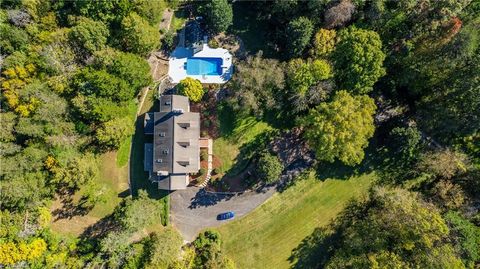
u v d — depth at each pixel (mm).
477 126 71375
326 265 75938
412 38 70688
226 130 77125
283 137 78000
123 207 72562
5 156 68312
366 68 68500
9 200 66938
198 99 74500
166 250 70875
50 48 69438
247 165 77438
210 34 77438
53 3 71938
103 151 75562
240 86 70938
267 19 76750
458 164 72938
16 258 66938
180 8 77375
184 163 71500
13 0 71625
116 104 72000
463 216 73812
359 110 70125
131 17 69375
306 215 78750
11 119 68000
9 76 68125
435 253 67500
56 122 69438
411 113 77750
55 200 75125
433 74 70750
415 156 78812
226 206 77688
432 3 67250
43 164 69312
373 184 78812
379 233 73812
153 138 75000
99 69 70688
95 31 70000
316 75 68562
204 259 76375
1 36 69125
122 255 72250
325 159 73875
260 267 77875
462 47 64625
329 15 68438
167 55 77188
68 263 71938
